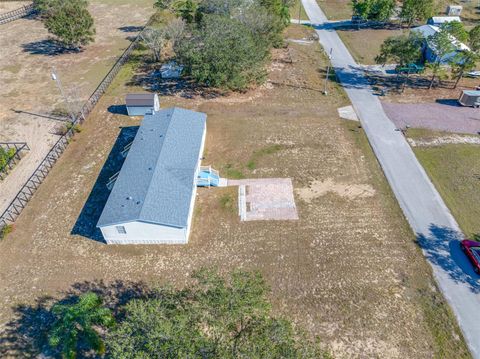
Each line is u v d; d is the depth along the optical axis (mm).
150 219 26000
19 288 25125
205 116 37969
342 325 22672
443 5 73625
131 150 33219
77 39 56812
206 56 42719
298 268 25984
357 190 32125
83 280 25531
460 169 34125
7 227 28844
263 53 46281
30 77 51375
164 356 15430
